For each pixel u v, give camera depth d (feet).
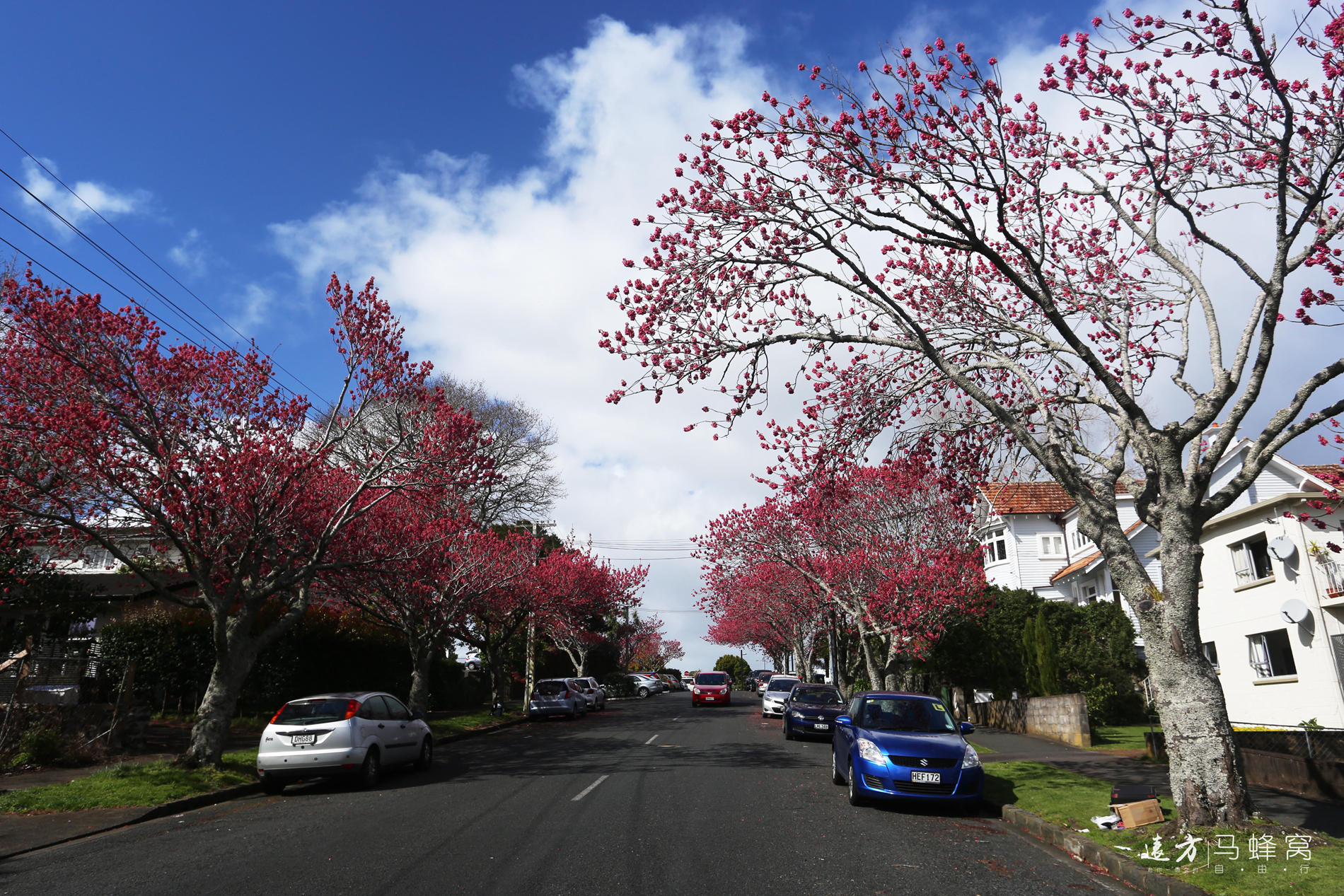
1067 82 29.66
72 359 42.50
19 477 41.39
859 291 33.99
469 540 79.25
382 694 47.60
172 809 36.24
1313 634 55.67
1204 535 69.00
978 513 110.63
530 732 79.92
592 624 170.30
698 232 33.37
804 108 30.27
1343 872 21.12
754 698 175.63
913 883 22.57
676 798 36.68
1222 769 25.90
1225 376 28.71
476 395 117.08
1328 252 28.66
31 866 25.57
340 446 74.95
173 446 46.11
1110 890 22.40
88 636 72.79
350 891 21.45
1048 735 64.44
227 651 45.62
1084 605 95.30
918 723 38.86
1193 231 29.86
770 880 22.54
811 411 40.83
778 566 104.01
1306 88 28.91
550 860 24.56
